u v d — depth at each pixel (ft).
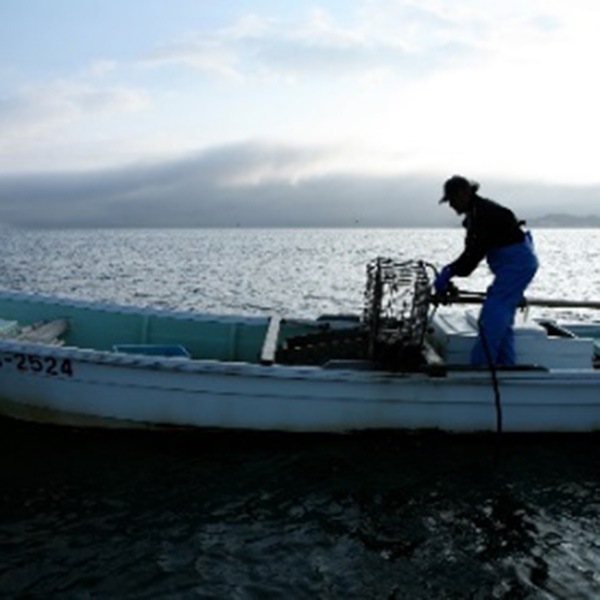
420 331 26.91
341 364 27.14
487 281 161.48
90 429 28.55
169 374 27.02
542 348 28.53
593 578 19.35
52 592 18.26
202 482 24.98
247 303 102.06
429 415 27.81
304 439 28.04
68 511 22.70
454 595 18.44
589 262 237.45
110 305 34.53
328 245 492.95
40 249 337.52
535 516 23.02
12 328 31.73
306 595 18.33
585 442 29.04
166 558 20.03
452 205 26.91
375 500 23.91
